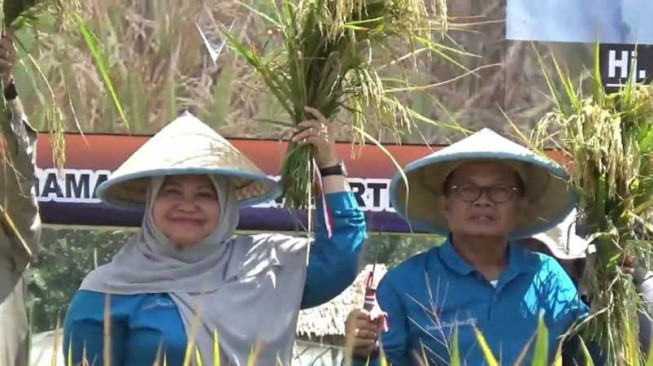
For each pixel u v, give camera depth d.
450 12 7.02
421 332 5.02
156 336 4.81
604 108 5.25
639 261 5.27
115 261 5.09
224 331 4.87
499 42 7.06
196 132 5.18
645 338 5.21
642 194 5.13
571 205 5.40
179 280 4.96
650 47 7.03
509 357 4.92
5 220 4.93
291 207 5.20
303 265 5.12
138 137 7.08
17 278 5.26
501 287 5.06
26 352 5.54
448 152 5.12
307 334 6.91
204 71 7.04
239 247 5.17
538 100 7.07
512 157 5.05
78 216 7.12
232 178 5.17
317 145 5.11
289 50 5.14
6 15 4.81
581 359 5.12
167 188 5.04
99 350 4.88
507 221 5.13
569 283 5.20
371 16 5.08
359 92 5.11
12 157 5.04
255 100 7.04
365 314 4.91
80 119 7.02
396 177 5.50
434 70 7.03
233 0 6.88
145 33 7.02
